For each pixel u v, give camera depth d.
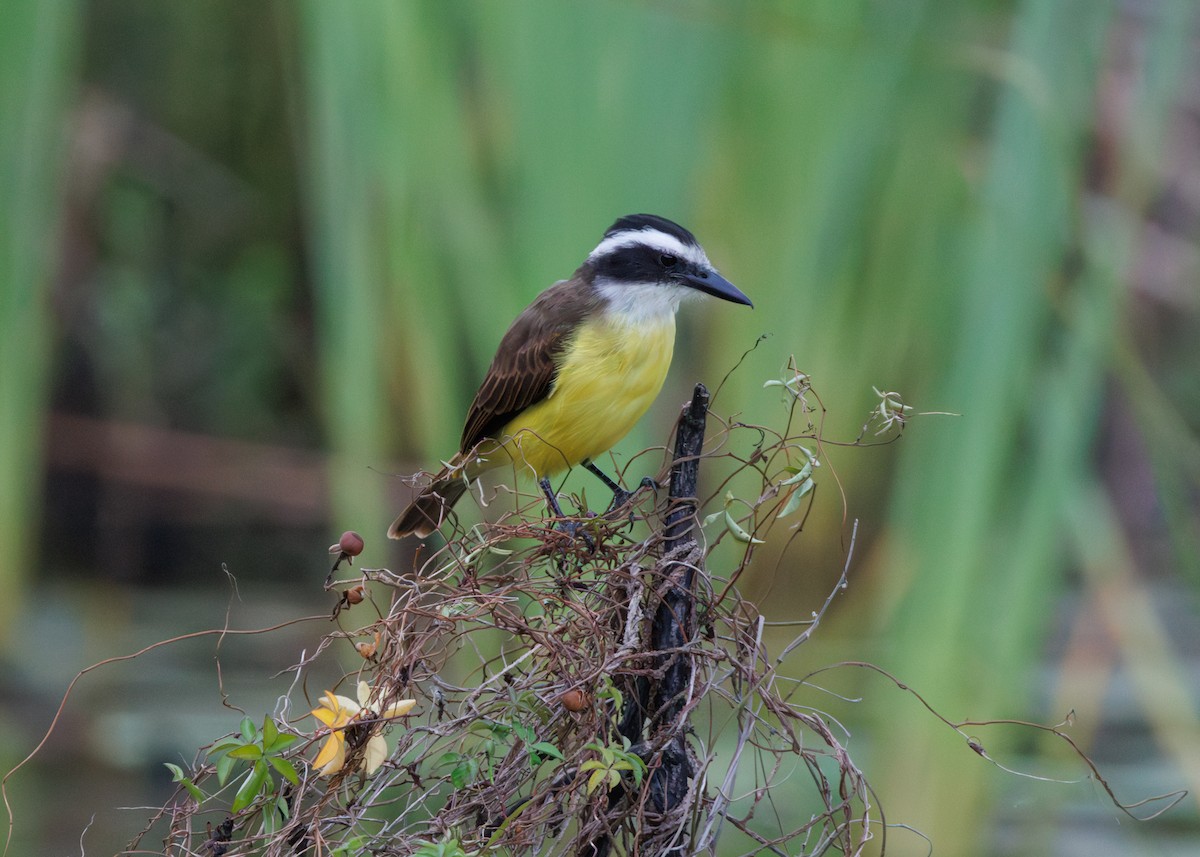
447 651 5.88
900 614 10.91
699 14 10.27
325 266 11.47
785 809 9.98
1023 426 11.13
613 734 5.60
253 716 12.86
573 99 10.38
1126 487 16.06
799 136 10.38
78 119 18.14
